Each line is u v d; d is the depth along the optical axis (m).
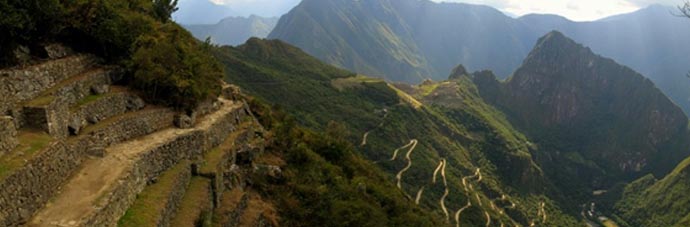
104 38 27.64
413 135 165.50
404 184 119.88
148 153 21.31
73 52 26.45
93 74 25.39
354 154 70.69
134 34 30.02
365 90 189.38
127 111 26.34
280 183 33.19
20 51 22.16
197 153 27.67
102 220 15.22
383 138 148.62
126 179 18.03
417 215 49.47
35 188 14.59
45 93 20.58
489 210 128.88
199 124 30.98
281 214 30.23
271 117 53.41
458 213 115.44
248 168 32.16
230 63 154.00
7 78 18.27
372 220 35.09
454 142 191.62
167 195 20.03
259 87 145.62
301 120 120.94
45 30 24.16
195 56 35.34
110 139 22.27
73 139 19.64
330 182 38.53
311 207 32.38
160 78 29.09
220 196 25.95
